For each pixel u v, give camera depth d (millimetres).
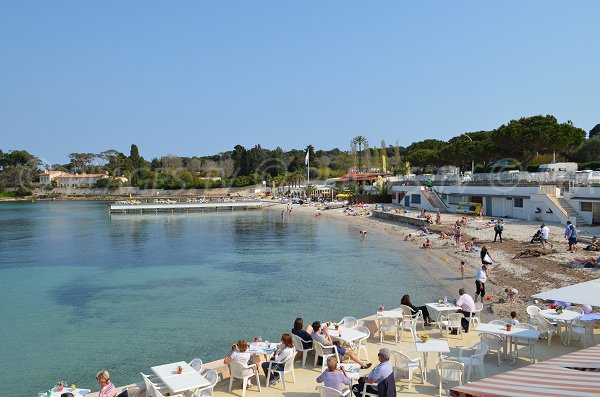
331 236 56969
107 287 30516
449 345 14562
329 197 123688
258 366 12469
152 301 26391
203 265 38250
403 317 15641
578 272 25812
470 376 11906
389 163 159000
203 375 11523
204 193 177750
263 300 25719
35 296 28234
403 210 74938
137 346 19047
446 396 11023
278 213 105312
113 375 16250
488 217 56688
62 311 24641
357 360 12453
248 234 62250
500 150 74812
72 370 16781
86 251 48156
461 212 63469
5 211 126875
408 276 30359
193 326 21438
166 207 112938
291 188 151750
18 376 16328
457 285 26797
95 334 20672
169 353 18188
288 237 57406
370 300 24750
